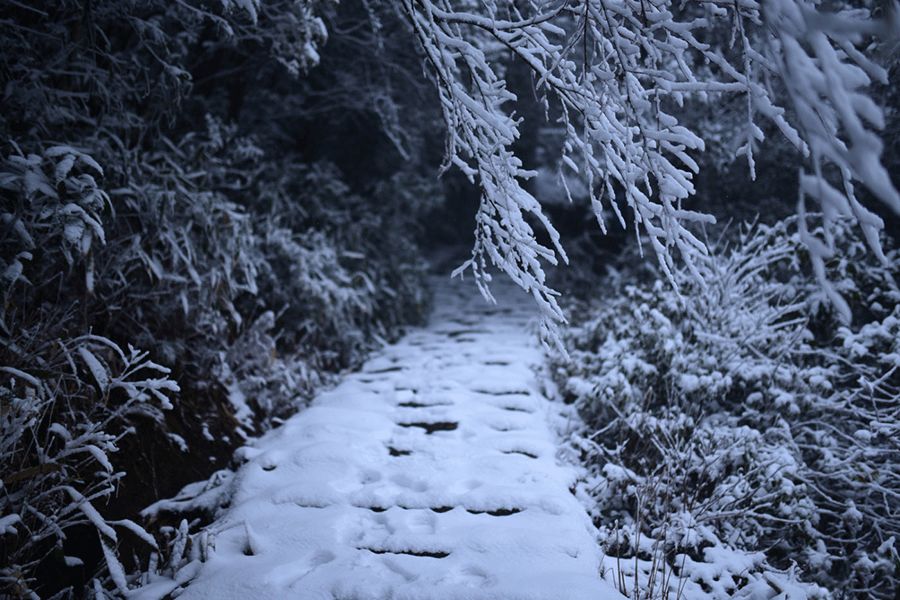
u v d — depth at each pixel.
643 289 5.38
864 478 3.53
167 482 3.62
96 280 3.70
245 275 4.82
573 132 2.51
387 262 7.97
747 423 4.07
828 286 1.33
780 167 5.95
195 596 2.45
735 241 5.95
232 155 5.71
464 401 4.62
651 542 3.02
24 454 2.81
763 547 3.46
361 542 2.80
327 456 3.57
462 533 2.82
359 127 7.94
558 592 2.32
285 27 4.25
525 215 10.39
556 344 2.54
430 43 2.50
